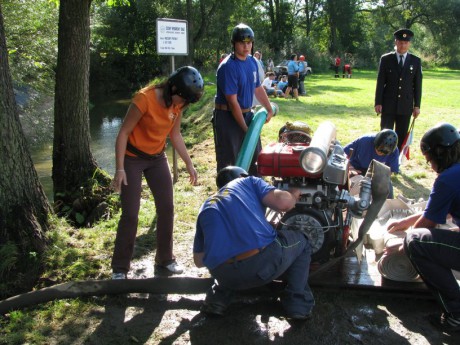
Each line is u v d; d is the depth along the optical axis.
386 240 3.77
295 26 57.66
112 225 5.28
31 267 4.12
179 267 4.25
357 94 20.81
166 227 4.15
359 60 55.12
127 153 3.84
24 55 14.98
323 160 3.30
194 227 5.25
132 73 40.88
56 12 15.64
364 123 11.91
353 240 4.13
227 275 3.17
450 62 57.19
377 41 56.41
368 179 3.68
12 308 3.58
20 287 3.94
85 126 6.60
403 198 4.90
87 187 6.32
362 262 4.06
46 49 15.45
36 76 15.88
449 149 3.29
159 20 7.03
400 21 56.53
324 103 16.66
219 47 38.31
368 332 3.31
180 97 3.64
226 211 3.14
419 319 3.46
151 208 5.78
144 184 7.01
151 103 3.67
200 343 3.22
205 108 14.54
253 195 3.27
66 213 6.09
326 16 56.31
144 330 3.37
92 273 4.14
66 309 3.61
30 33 15.19
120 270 4.01
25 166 4.47
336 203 3.72
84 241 4.77
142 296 3.79
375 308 3.59
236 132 5.11
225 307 3.48
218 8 37.34
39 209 4.62
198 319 3.49
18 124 4.42
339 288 3.74
